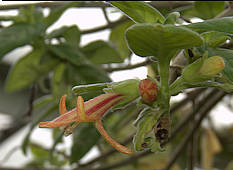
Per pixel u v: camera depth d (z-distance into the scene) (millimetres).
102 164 946
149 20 363
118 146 335
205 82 349
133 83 347
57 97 613
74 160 558
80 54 570
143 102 346
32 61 614
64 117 337
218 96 650
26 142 680
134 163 988
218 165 1039
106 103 352
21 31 506
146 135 343
